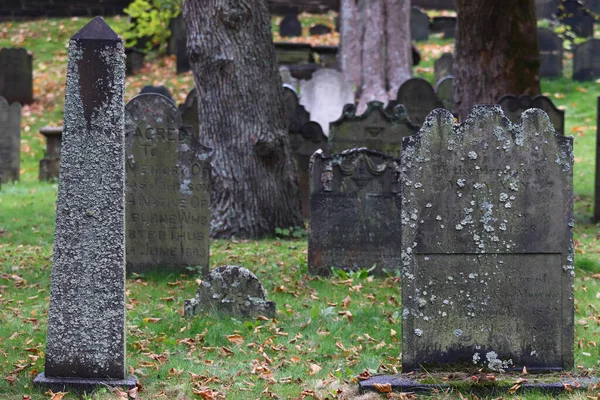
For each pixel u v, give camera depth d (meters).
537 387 6.02
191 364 6.90
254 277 8.20
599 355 7.11
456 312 6.34
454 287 6.33
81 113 5.96
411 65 26.36
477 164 6.31
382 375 6.32
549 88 26.66
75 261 6.01
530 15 16.06
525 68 16.00
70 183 5.98
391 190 10.23
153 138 10.04
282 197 13.28
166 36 31.06
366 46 25.53
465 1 15.95
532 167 6.31
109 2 37.09
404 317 6.34
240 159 13.05
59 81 28.30
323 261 10.27
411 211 6.32
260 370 6.77
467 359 6.34
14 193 16.84
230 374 6.69
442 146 6.31
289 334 7.76
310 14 37.84
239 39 12.90
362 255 10.27
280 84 13.40
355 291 9.42
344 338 7.70
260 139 13.00
